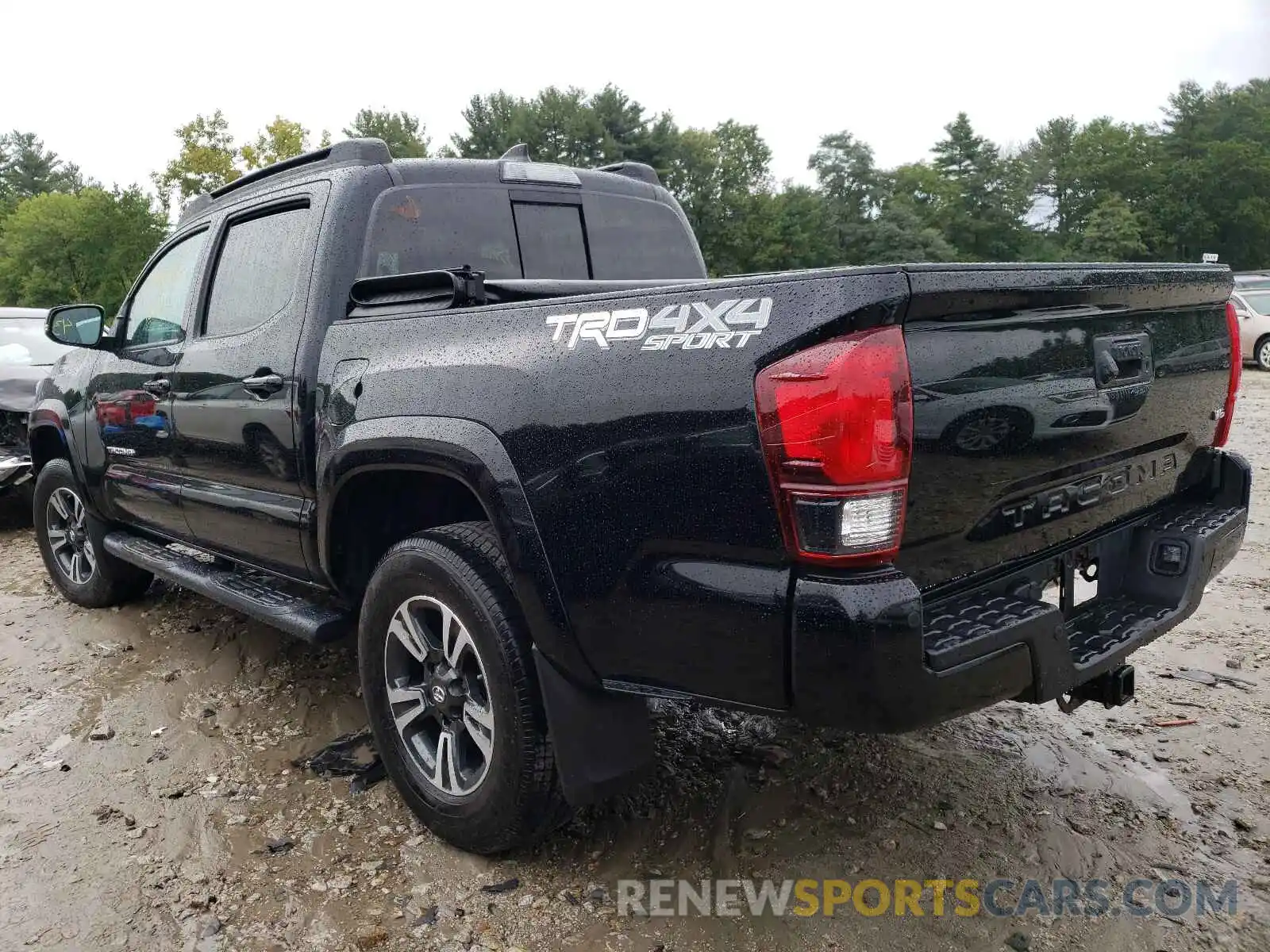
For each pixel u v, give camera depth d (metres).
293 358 3.24
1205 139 93.44
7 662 4.43
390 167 3.44
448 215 3.54
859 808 2.99
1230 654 4.17
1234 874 2.65
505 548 2.48
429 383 2.70
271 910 2.58
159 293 4.32
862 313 1.92
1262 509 6.76
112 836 2.94
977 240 89.00
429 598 2.74
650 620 2.25
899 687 1.95
